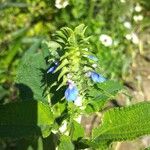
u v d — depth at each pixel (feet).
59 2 0.99
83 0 1.02
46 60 0.42
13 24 1.01
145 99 0.97
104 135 0.37
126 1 1.06
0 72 0.74
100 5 1.04
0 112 0.37
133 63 1.05
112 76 0.94
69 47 0.36
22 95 0.41
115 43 0.99
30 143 0.45
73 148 0.37
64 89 0.39
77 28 0.37
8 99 0.82
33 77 0.41
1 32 0.98
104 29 1.01
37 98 0.40
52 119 0.37
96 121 0.82
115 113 0.37
